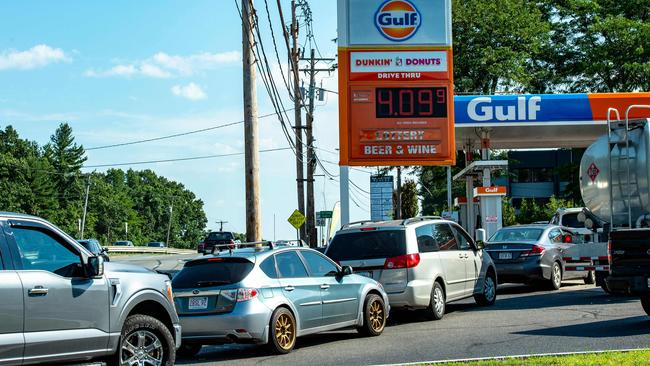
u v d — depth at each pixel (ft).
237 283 57.21
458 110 136.56
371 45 125.59
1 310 39.24
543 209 269.85
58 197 627.87
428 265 74.64
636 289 64.59
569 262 89.71
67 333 42.06
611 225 79.66
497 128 143.74
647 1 226.58
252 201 99.09
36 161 555.69
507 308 83.46
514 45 222.69
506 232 108.37
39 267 41.91
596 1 230.27
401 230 73.97
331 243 75.82
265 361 55.52
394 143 124.98
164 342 47.57
